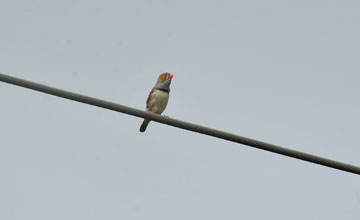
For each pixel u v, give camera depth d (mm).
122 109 13500
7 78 12445
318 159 13852
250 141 13750
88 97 13180
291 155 13797
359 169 14008
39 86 12727
